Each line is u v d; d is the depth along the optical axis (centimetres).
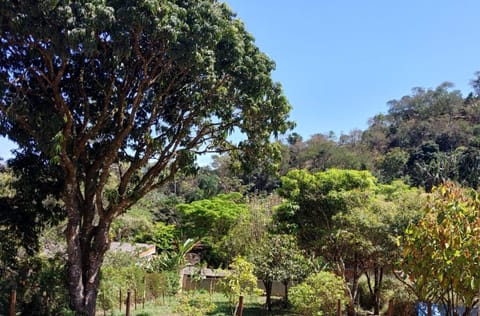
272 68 942
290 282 1266
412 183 4656
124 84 912
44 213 1009
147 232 2538
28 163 959
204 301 1022
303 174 1388
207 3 782
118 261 1491
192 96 952
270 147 1073
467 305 447
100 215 961
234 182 3741
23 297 870
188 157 977
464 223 416
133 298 1374
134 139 1037
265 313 1270
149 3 667
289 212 1354
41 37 654
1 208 970
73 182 895
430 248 427
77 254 915
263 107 973
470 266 396
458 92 7212
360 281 1497
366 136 6788
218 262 2311
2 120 833
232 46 848
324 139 6284
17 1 645
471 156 4372
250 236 1736
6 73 827
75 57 881
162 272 1691
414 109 7250
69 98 951
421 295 494
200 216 2498
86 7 648
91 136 897
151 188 1007
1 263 935
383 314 1236
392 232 1033
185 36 732
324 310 952
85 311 908
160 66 861
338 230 1172
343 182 1332
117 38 683
